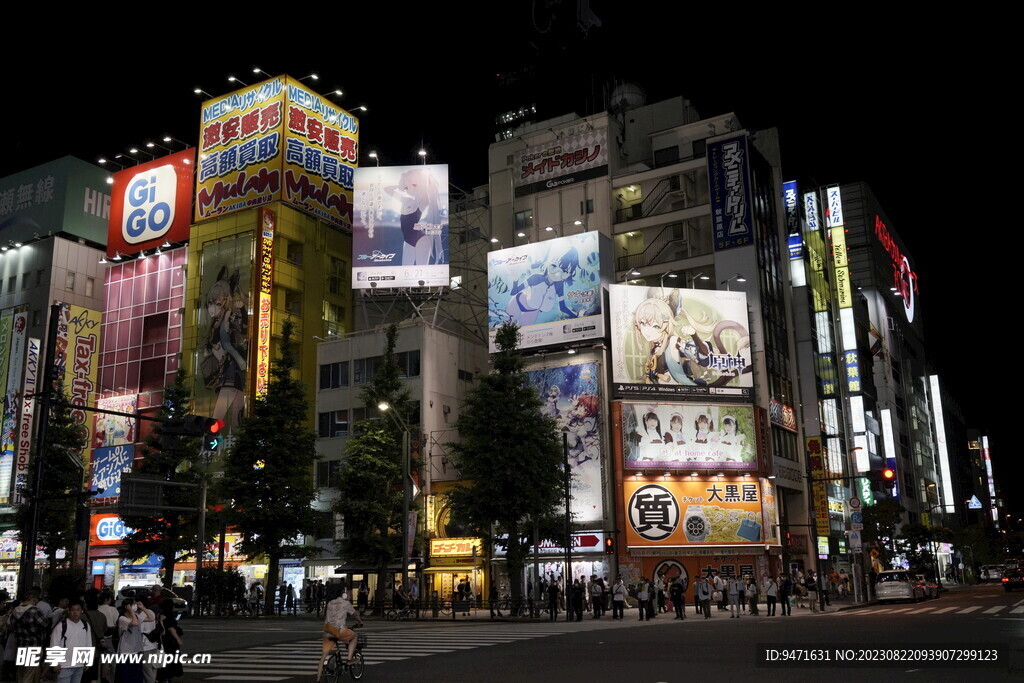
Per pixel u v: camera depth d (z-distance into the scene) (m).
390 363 44.91
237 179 64.81
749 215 57.62
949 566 103.44
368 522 41.69
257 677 15.79
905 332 110.81
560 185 64.38
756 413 52.25
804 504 59.00
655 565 48.47
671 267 60.00
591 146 64.00
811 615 34.00
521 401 37.59
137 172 71.75
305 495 42.59
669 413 50.38
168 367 64.88
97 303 74.75
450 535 50.22
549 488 36.91
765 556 50.47
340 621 14.62
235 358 59.53
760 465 51.38
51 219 74.94
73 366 67.44
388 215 56.66
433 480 51.75
